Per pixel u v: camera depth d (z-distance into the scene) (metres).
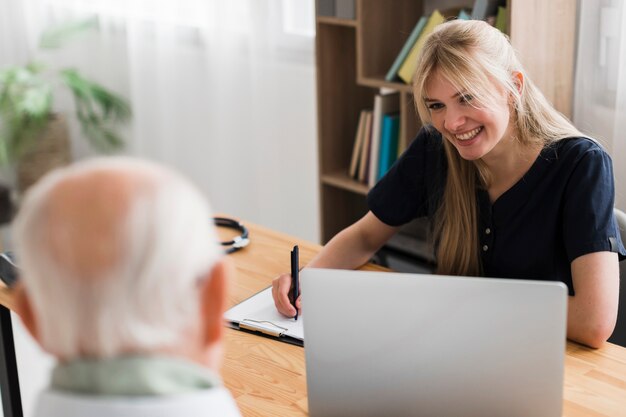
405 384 1.23
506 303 1.15
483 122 1.63
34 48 4.52
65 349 0.65
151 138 4.24
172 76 4.00
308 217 3.68
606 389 1.42
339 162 3.21
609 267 1.61
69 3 4.36
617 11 2.36
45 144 4.23
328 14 2.92
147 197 0.66
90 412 0.64
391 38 2.89
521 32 2.32
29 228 0.66
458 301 1.16
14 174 4.24
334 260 1.92
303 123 3.54
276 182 3.75
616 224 1.68
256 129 3.73
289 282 1.72
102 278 0.63
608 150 2.49
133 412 0.64
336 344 1.24
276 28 3.49
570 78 2.50
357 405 1.27
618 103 2.42
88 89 4.12
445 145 1.79
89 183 0.67
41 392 0.69
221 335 0.73
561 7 2.40
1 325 1.98
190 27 3.84
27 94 4.10
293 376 1.50
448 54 1.61
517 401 1.19
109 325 0.64
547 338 1.15
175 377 0.66
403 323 1.20
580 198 1.66
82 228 0.64
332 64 3.07
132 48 4.09
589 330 1.55
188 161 4.10
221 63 3.71
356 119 3.19
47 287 0.64
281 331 1.62
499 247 1.79
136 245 0.64
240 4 3.60
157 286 0.64
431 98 1.66
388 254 2.89
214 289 0.70
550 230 1.73
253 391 1.45
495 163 1.75
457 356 1.19
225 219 2.22
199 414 0.66
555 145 1.71
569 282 1.75
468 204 1.80
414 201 1.95
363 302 1.20
